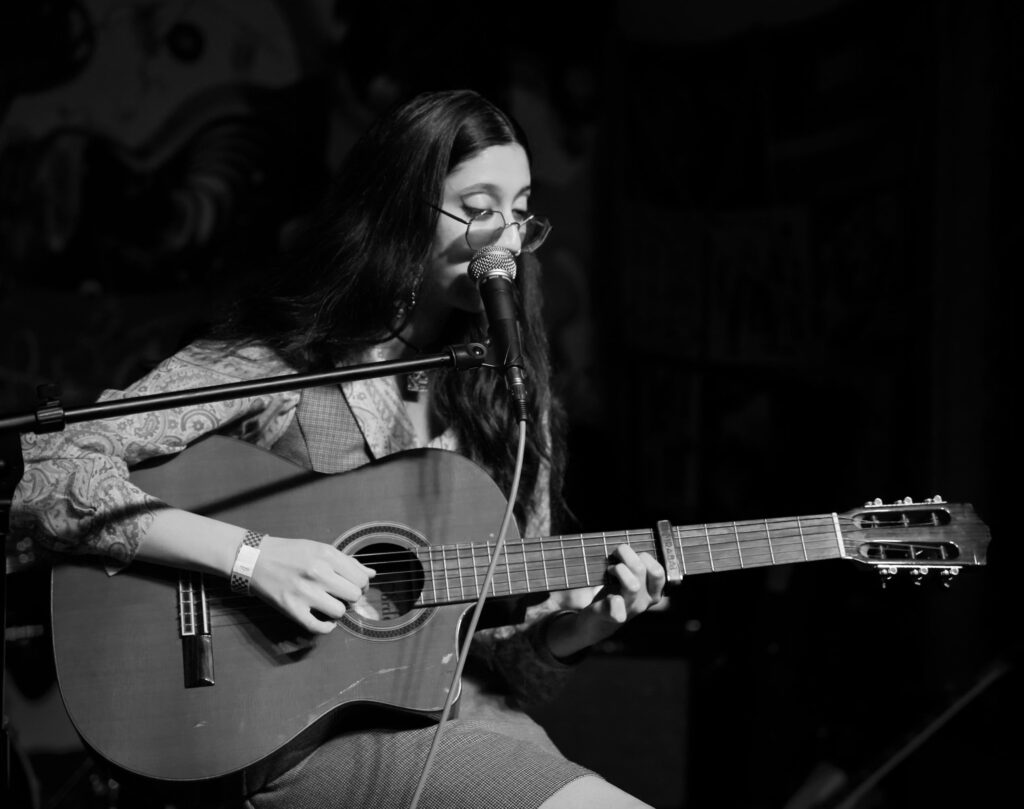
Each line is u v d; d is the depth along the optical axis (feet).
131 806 10.79
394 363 5.22
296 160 16.76
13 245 15.57
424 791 5.26
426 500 6.06
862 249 15.06
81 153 15.90
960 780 11.94
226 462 5.99
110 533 5.53
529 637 6.41
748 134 16.62
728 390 16.70
